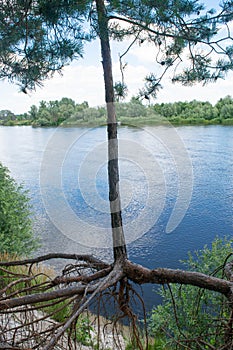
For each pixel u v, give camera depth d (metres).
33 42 1.82
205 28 1.87
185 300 2.50
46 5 1.65
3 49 1.76
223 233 4.75
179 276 1.76
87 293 1.76
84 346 2.53
